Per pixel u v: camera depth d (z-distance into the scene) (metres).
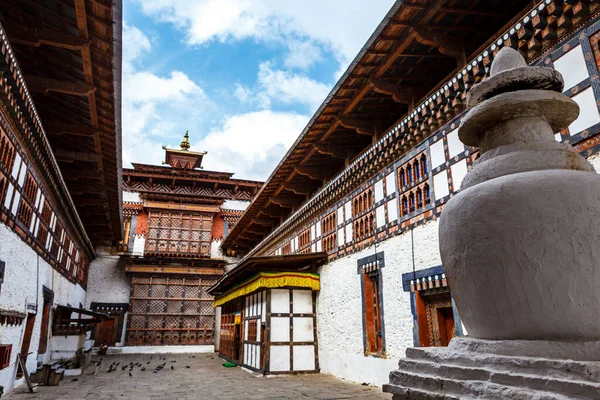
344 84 10.77
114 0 7.62
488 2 8.27
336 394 9.73
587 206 2.12
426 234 9.63
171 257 27.45
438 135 9.62
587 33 6.42
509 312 2.23
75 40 8.88
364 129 12.77
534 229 2.15
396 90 10.86
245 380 12.49
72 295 19.86
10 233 9.30
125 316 26.39
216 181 30.33
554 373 1.96
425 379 2.56
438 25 8.79
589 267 2.05
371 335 11.57
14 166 9.20
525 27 7.08
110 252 27.36
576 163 2.45
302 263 15.39
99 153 14.37
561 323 2.11
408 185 10.55
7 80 7.58
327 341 13.66
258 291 15.18
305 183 18.62
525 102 2.57
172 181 29.86
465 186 2.70
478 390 2.17
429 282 9.29
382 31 8.81
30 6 8.66
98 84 10.48
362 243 12.39
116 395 9.82
